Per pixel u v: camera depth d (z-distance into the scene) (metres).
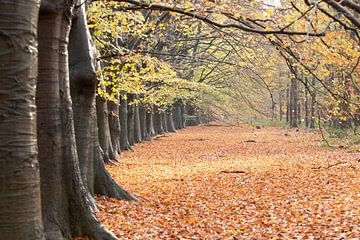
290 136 47.38
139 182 18.23
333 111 17.72
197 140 44.41
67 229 7.62
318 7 7.28
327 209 11.66
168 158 28.52
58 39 7.46
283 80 47.25
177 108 67.00
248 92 37.47
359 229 9.36
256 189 15.93
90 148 12.00
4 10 4.42
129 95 33.78
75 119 11.45
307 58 11.02
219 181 18.23
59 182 7.59
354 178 17.12
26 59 4.52
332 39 10.27
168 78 27.67
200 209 12.70
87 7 15.14
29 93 4.58
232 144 39.41
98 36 17.52
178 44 31.09
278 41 11.24
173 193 15.51
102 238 7.76
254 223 10.70
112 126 26.53
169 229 10.21
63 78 7.63
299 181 17.12
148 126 46.69
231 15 11.33
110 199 12.95
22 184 4.55
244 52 14.23
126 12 16.09
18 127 4.51
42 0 7.20
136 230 9.90
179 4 11.59
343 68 11.28
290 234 9.41
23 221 4.56
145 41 23.59
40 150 7.44
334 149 30.11
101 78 17.16
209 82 40.22
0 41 4.43
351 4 6.96
